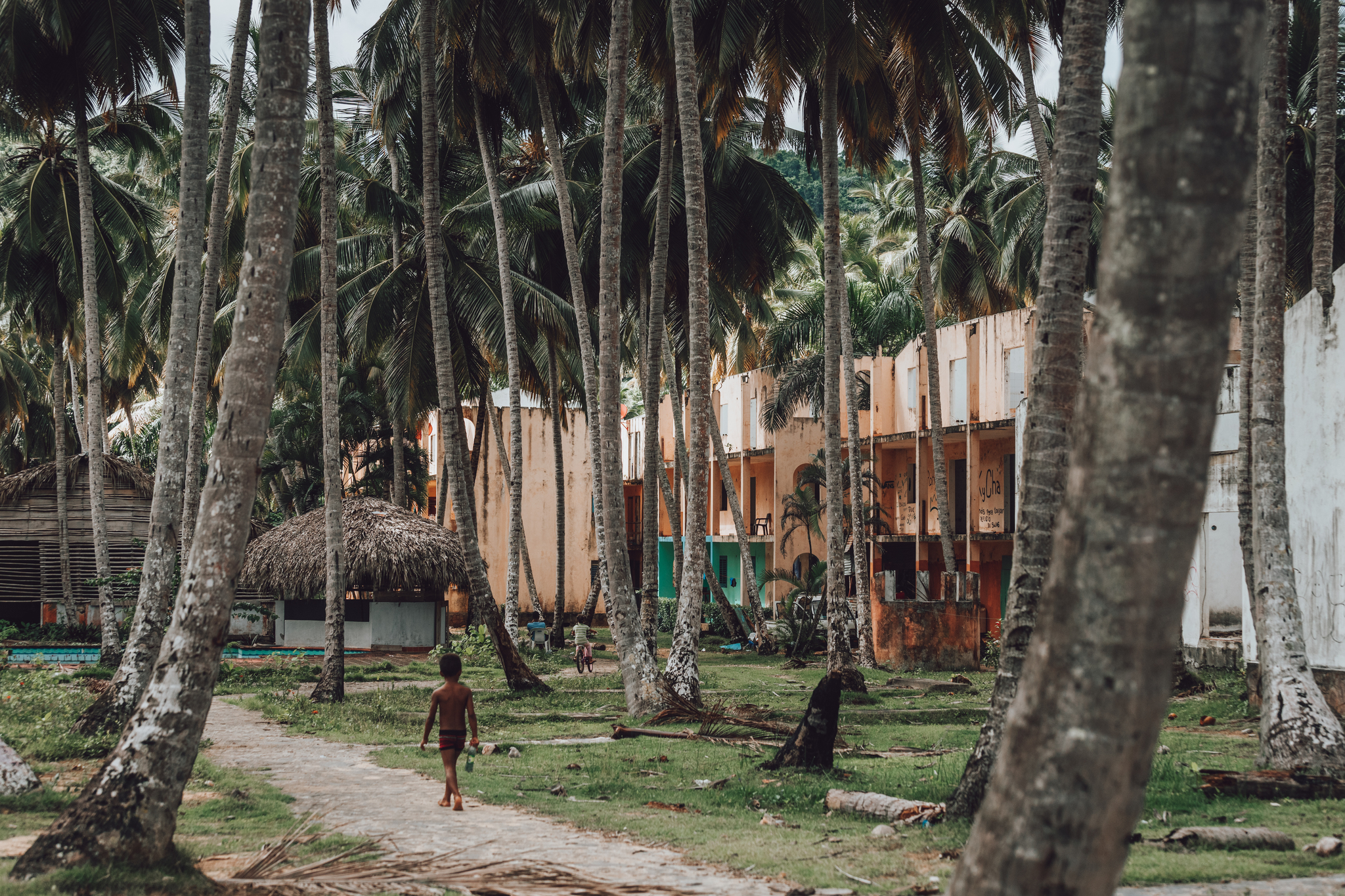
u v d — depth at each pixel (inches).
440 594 1337.4
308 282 1273.4
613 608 676.1
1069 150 372.5
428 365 1184.8
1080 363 369.1
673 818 352.5
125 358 1513.3
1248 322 651.5
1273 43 491.2
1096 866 133.2
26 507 1312.7
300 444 1657.2
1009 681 357.7
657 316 828.6
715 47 785.6
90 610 1296.8
